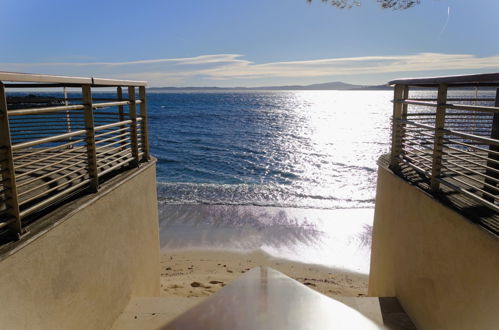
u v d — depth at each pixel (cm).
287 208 1510
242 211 1449
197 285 754
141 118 567
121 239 465
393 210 530
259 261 976
